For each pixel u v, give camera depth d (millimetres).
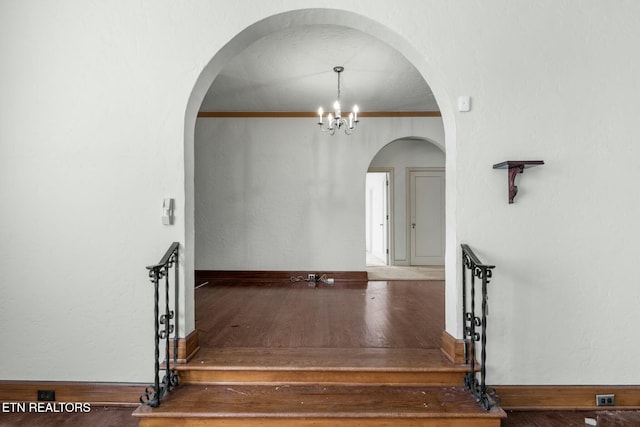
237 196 5660
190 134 2514
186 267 2422
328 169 5617
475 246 2377
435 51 2363
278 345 2699
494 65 2367
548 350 2377
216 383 2307
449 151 2479
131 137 2412
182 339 2379
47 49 2422
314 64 3855
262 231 5652
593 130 2367
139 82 2408
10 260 2430
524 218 2371
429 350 2592
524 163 2221
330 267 5613
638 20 2365
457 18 2369
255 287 5051
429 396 2178
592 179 2367
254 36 2529
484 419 1994
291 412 2002
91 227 2422
